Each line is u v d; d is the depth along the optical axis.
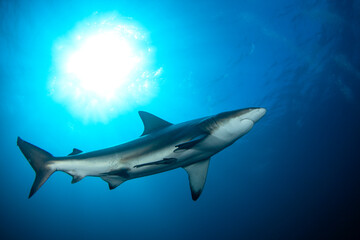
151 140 3.50
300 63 14.56
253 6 11.54
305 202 32.28
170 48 13.09
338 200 27.33
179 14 11.77
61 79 14.48
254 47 13.29
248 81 15.23
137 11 11.45
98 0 10.95
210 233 34.19
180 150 3.28
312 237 19.28
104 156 3.58
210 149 3.45
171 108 17.17
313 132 23.81
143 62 13.62
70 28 12.04
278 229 25.41
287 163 30.44
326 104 19.61
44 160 3.80
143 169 3.40
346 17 12.29
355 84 17.52
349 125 23.64
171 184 33.41
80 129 19.45
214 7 11.59
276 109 18.45
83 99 15.96
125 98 15.96
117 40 12.60
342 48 14.23
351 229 17.27
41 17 11.53
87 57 13.22
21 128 19.12
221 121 3.40
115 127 19.23
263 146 24.39
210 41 12.98
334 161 32.38
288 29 12.55
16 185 34.16
